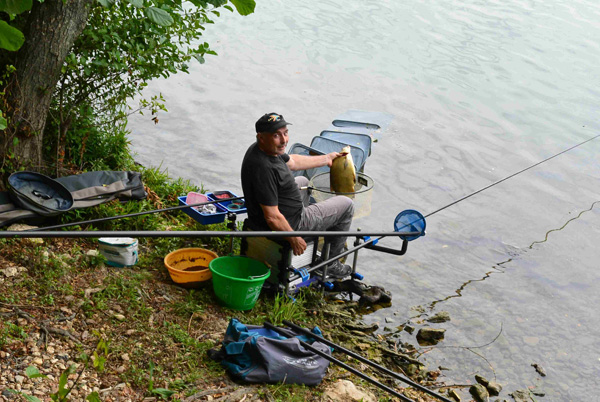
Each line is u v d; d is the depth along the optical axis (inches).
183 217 251.0
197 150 343.3
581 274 270.2
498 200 327.0
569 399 197.0
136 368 155.4
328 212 214.2
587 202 334.6
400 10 633.0
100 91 255.4
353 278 237.1
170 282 198.8
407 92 444.5
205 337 175.8
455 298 243.8
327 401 161.5
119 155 268.4
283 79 446.0
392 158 357.1
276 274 205.2
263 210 195.8
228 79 436.5
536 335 227.0
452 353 212.2
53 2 197.6
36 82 204.8
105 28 223.1
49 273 179.9
